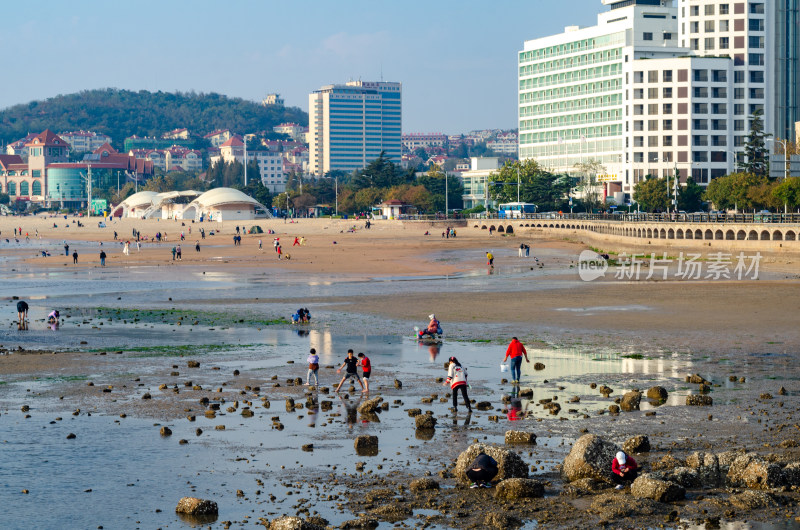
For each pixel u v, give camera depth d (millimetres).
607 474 22109
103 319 56688
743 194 156625
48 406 31047
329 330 50844
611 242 132000
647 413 28875
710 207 195875
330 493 21562
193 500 20281
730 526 19016
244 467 23688
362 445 25594
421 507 20484
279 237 191500
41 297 71688
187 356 42031
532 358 40656
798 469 21625
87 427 27969
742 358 39625
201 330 51125
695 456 22750
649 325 50719
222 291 75250
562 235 172375
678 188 190375
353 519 19719
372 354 42406
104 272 99500
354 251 136000
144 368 38750
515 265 103438
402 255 124938
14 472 23312
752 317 53062
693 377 34312
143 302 67062
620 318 53969
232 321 55125
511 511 20141
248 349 44094
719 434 26109
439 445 25656
